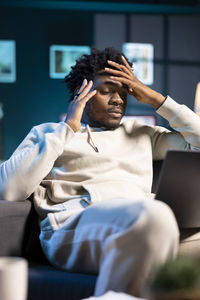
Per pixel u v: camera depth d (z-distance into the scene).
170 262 0.89
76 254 1.45
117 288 1.20
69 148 1.80
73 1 7.52
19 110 7.91
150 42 7.96
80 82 1.98
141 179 1.83
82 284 1.35
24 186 1.66
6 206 1.57
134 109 7.86
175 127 1.91
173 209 1.51
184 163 1.44
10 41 7.84
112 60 1.96
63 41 7.93
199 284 0.86
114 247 1.22
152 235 1.16
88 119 1.93
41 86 7.93
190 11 7.88
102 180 1.76
